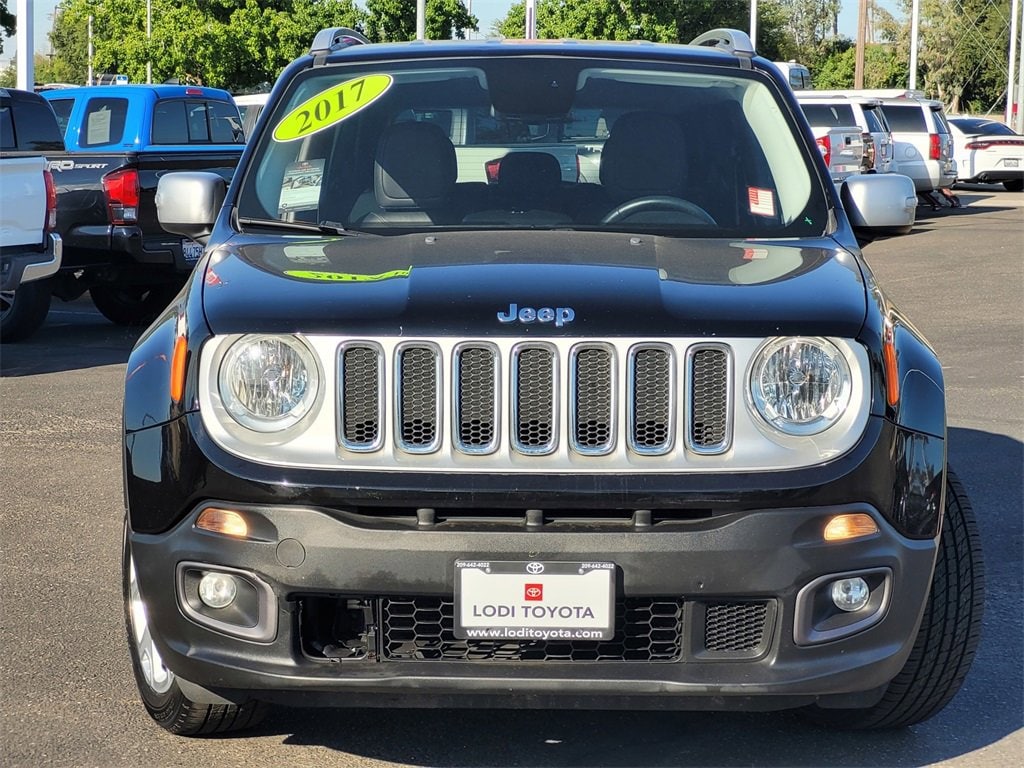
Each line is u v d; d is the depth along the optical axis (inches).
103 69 1540.4
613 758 143.3
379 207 169.5
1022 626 181.9
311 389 126.6
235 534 125.3
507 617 123.1
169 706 144.0
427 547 122.3
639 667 125.4
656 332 125.6
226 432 127.2
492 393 125.8
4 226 382.0
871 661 127.0
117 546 221.6
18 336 444.1
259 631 126.3
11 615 187.5
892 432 127.8
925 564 128.5
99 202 434.0
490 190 170.9
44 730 149.6
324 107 179.6
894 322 140.2
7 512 241.6
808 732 150.9
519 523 123.6
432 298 129.3
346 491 122.8
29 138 436.8
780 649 125.0
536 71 182.5
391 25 1565.0
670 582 122.5
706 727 151.9
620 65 185.5
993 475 260.2
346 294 132.0
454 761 142.4
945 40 3110.2
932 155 944.3
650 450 125.5
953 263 660.1
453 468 124.4
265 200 171.3
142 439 131.5
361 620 128.7
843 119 887.7
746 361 126.0
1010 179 1178.0
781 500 123.3
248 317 128.7
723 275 139.6
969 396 337.1
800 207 168.6
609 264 140.7
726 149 174.4
